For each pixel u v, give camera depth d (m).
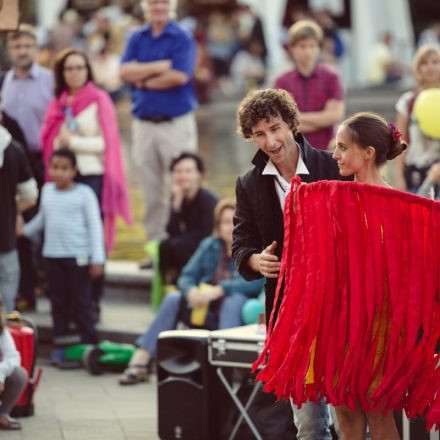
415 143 17.12
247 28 58.62
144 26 19.91
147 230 20.25
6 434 13.56
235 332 13.04
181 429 13.15
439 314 9.46
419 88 17.38
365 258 9.39
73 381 16.67
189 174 17.77
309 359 9.42
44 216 17.78
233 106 58.50
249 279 10.42
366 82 55.12
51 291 17.64
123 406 15.09
